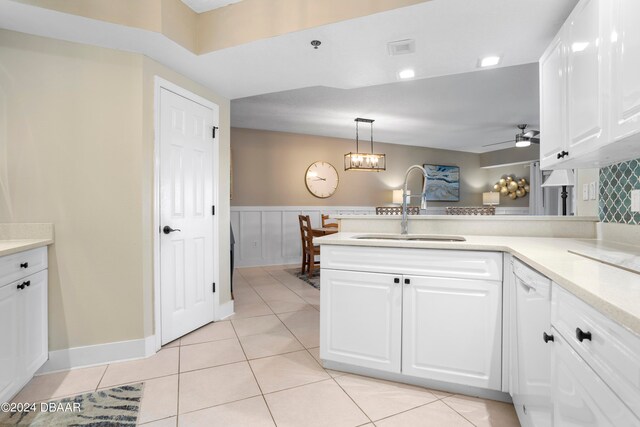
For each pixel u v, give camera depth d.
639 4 1.08
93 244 2.25
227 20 2.32
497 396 1.80
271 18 2.19
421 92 4.27
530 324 1.38
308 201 6.52
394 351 1.94
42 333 2.05
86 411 1.70
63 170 2.19
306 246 5.45
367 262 2.00
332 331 2.10
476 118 5.41
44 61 2.14
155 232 2.47
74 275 2.21
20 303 1.78
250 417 1.66
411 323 1.90
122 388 1.93
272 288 4.39
